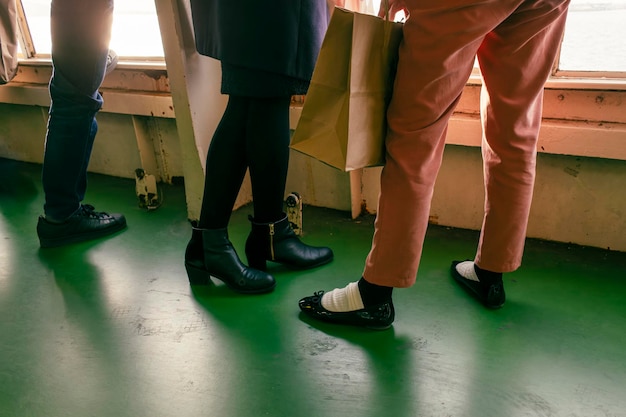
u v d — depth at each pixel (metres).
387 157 1.11
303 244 1.68
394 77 1.06
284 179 1.50
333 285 1.58
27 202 2.37
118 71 2.45
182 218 2.15
